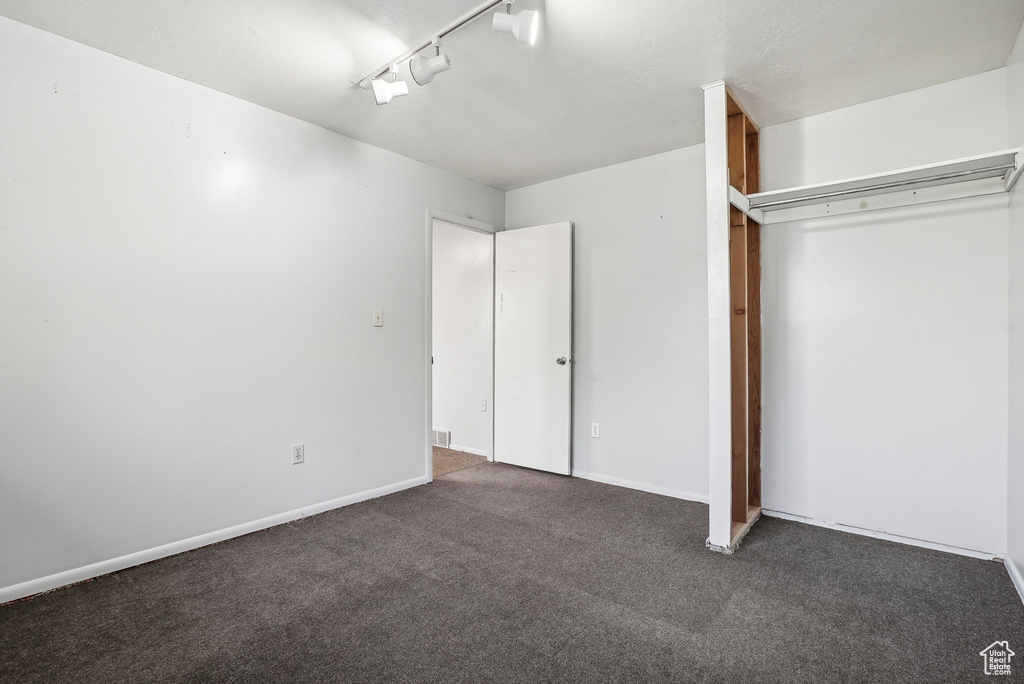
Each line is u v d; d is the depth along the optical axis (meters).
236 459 2.72
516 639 1.79
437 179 3.87
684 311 3.45
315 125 3.08
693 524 2.94
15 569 2.06
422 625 1.88
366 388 3.35
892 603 2.04
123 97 2.34
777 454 3.04
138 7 1.97
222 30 2.13
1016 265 2.26
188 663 1.65
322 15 2.03
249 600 2.05
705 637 1.81
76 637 1.79
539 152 3.55
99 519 2.26
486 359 4.55
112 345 2.30
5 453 2.04
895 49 2.28
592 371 3.90
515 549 2.57
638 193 3.67
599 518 3.03
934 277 2.59
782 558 2.47
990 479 2.45
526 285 4.18
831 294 2.87
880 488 2.73
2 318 2.04
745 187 2.76
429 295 3.77
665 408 3.52
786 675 1.60
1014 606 2.01
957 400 2.53
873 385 2.75
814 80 2.55
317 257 3.08
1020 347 2.21
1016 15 2.04
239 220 2.73
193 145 2.56
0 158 2.03
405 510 3.16
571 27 2.11
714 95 2.57
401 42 2.22
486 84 2.59
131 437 2.36
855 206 2.78
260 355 2.82
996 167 2.25
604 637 1.80
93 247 2.25
